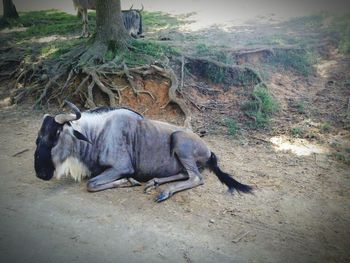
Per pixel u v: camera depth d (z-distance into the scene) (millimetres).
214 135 4094
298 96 4934
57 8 10719
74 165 3074
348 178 3271
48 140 2906
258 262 2293
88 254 2336
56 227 2588
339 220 2719
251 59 5574
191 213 2752
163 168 3139
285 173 3348
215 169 3129
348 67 5590
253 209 2822
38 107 4969
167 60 5066
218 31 6785
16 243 2432
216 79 5086
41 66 5598
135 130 3139
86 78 4805
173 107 4555
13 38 7543
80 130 3020
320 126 4207
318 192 3061
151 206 2824
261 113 4438
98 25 5270
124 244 2428
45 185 3129
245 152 3742
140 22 6559
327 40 6227
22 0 12039
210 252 2365
